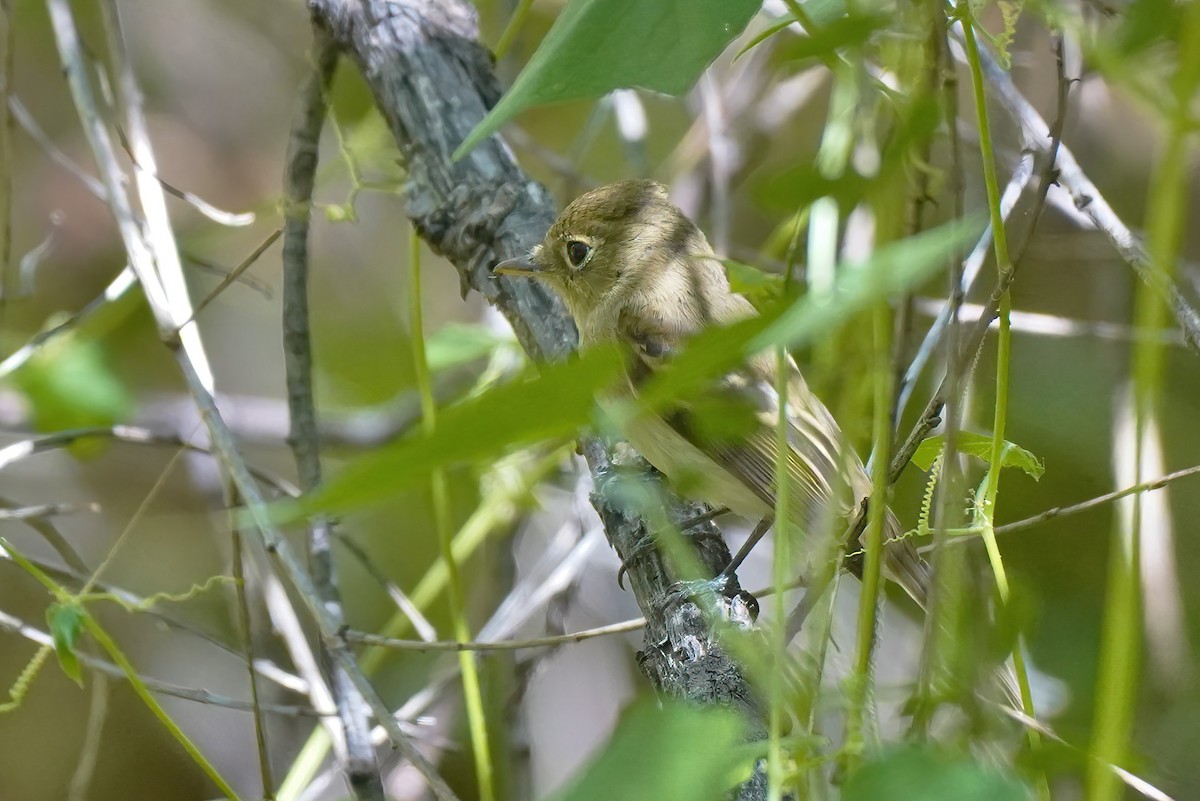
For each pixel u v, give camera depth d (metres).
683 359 2.07
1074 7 5.13
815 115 10.46
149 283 6.50
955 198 3.22
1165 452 8.59
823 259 4.21
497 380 8.06
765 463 6.72
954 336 3.48
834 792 2.99
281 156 11.73
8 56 7.48
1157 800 4.16
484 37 9.91
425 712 9.10
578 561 7.99
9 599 10.32
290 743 9.47
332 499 1.83
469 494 10.51
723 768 2.20
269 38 11.98
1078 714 3.78
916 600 6.38
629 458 6.84
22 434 9.45
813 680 3.00
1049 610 4.40
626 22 3.45
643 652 5.70
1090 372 8.76
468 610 10.30
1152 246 2.27
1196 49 2.14
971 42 3.41
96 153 7.00
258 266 11.58
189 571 10.60
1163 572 6.43
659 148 11.48
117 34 7.43
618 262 7.38
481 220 6.86
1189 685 6.17
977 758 2.64
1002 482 8.66
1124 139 8.55
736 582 6.63
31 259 8.34
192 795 9.94
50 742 10.22
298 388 6.89
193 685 10.21
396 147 7.77
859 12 2.85
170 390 11.33
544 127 11.63
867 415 4.62
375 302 11.76
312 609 5.46
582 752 9.53
